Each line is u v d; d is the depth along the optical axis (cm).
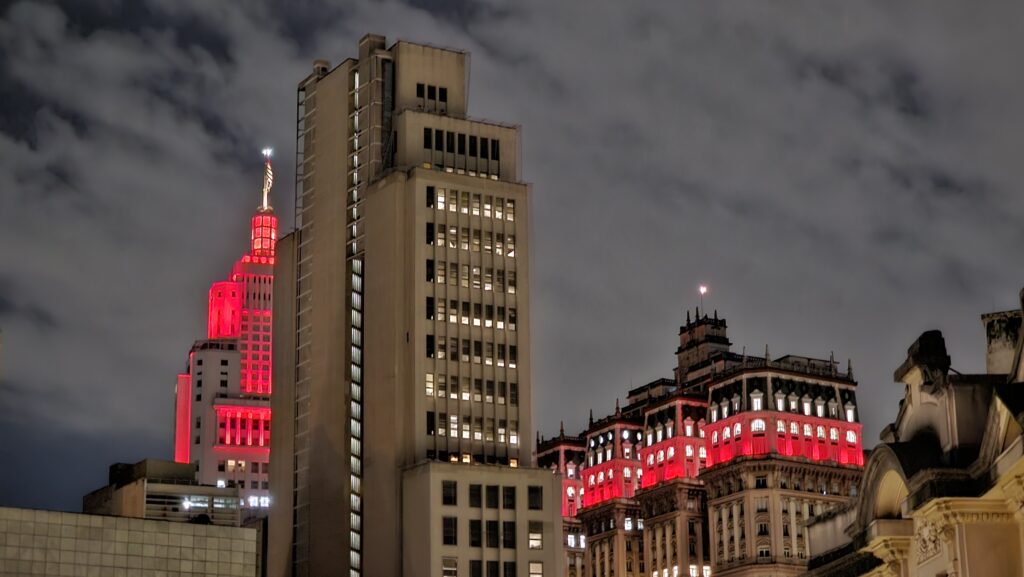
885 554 13825
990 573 11900
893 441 14475
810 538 17662
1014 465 11238
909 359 13550
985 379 12644
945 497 12050
